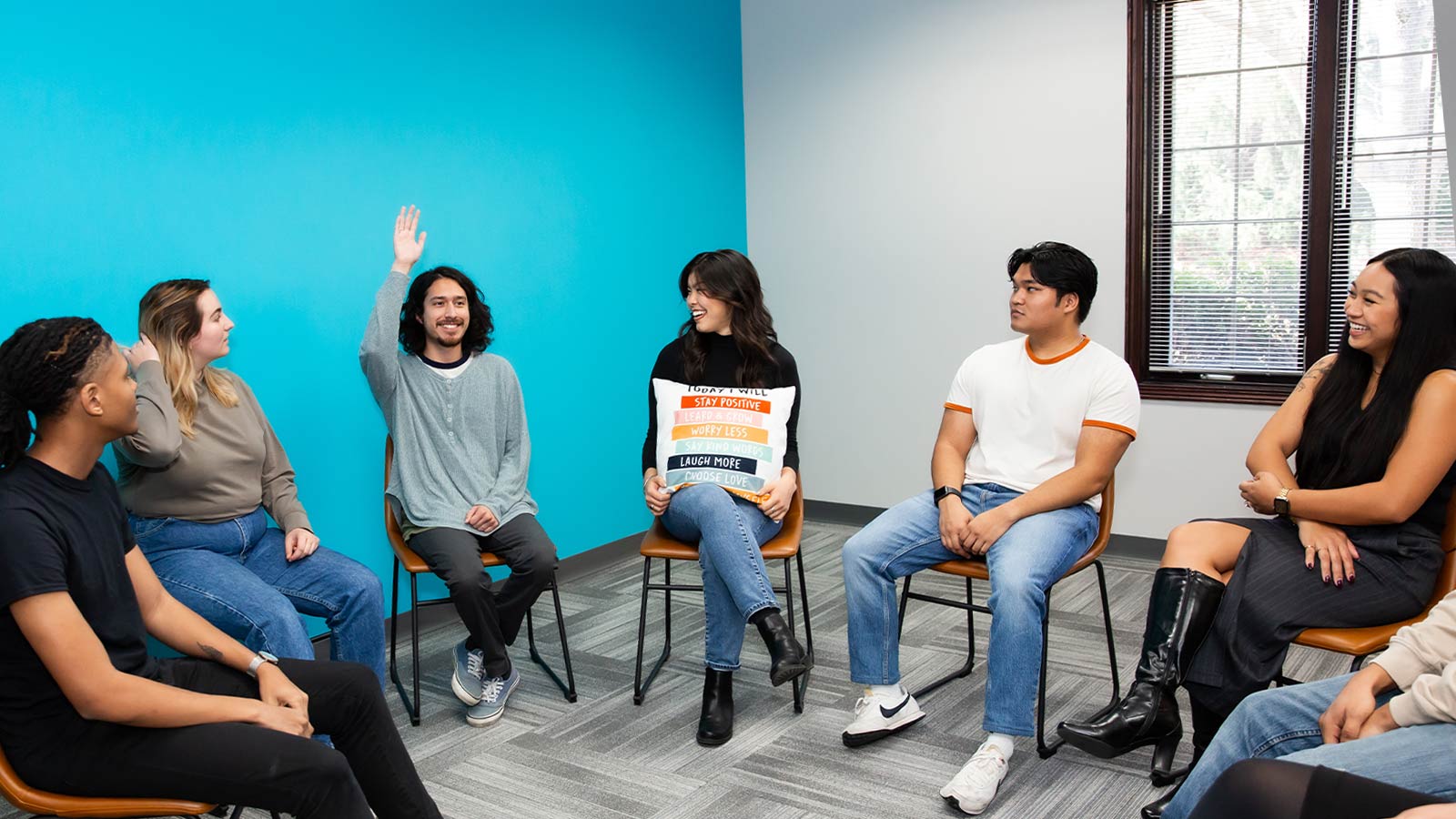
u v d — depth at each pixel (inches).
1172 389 151.0
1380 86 135.3
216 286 110.9
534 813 87.1
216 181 110.1
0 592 57.5
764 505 103.4
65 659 57.7
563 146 150.7
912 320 172.9
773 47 181.8
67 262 98.7
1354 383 83.7
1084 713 102.7
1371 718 60.2
